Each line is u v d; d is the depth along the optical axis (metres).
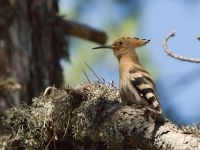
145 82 11.37
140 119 9.86
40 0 14.98
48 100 11.26
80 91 10.88
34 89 14.27
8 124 11.46
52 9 15.13
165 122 9.72
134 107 10.25
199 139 9.14
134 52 12.80
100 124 10.32
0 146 11.47
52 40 14.98
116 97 11.46
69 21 15.35
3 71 14.22
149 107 10.46
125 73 11.73
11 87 13.77
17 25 14.60
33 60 14.52
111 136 10.05
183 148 9.12
